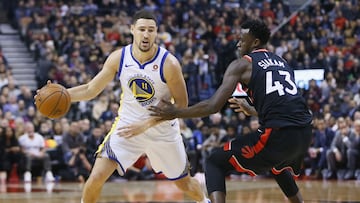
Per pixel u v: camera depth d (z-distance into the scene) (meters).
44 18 32.59
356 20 34.41
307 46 31.36
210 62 29.62
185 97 9.67
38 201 15.09
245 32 9.22
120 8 35.16
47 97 9.49
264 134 8.68
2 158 22.52
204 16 34.69
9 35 34.12
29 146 22.64
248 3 37.06
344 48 31.77
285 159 8.80
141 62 9.52
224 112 26.53
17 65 31.59
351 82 28.44
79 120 24.50
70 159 22.88
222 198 8.80
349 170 23.52
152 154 9.88
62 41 30.86
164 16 34.72
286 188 9.66
